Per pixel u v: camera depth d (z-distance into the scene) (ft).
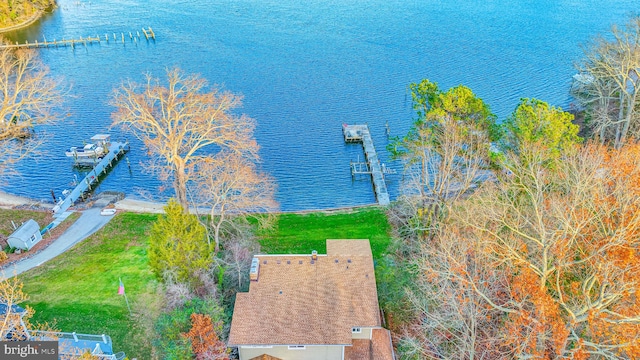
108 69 326.85
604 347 93.25
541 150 130.82
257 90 292.40
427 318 117.80
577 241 106.32
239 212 163.53
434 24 400.47
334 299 117.08
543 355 93.97
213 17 432.25
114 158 232.53
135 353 117.80
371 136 247.91
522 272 105.09
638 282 86.99
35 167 227.61
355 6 452.35
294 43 365.20
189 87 152.25
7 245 160.35
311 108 272.92
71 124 261.44
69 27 410.52
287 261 125.49
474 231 120.57
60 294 136.26
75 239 166.20
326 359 112.88
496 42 358.84
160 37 386.11
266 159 230.27
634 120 172.96
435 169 157.38
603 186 114.73
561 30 378.94
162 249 120.98
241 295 118.11
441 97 148.15
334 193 210.38
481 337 114.11
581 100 221.05
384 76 309.22
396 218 177.58
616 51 175.94
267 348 111.34
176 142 146.41
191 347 106.73
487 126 148.25
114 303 132.98
